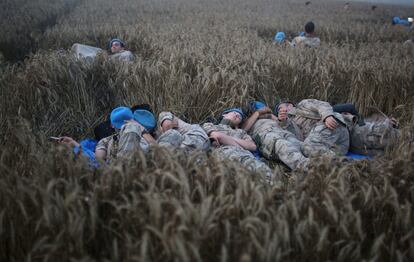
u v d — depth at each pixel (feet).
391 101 17.92
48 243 7.18
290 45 28.40
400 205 8.31
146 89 17.06
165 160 8.87
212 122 16.07
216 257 7.02
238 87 17.16
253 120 15.46
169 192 7.91
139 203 7.59
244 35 34.47
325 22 50.65
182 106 16.57
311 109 15.08
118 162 9.14
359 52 25.91
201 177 8.73
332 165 9.74
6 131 12.32
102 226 7.62
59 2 61.62
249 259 6.00
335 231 7.72
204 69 17.69
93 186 8.42
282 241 7.20
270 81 18.65
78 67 17.88
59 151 9.07
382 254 7.57
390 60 22.85
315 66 20.61
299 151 13.39
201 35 32.58
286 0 104.42
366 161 10.16
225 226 7.04
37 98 15.80
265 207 7.79
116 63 19.24
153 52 24.48
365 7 96.37
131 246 6.81
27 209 7.71
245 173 8.77
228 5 75.10
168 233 6.89
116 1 70.54
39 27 40.50
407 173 9.28
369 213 8.39
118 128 12.87
